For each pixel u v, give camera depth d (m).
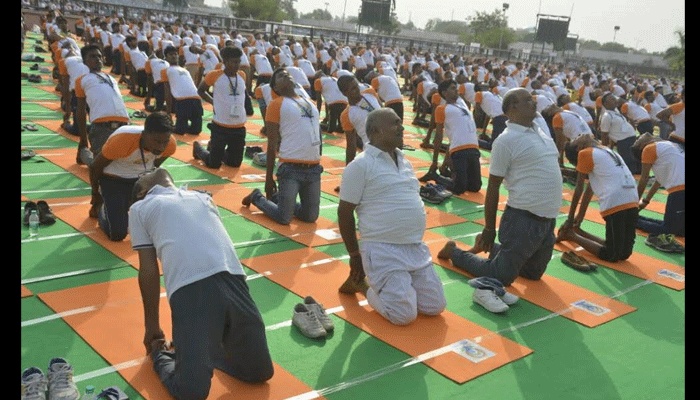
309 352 3.54
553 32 49.22
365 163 4.01
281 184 5.86
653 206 8.52
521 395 3.29
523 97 4.59
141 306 3.92
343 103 11.56
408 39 47.97
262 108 10.30
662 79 32.22
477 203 7.61
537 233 4.64
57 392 2.76
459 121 7.82
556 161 4.70
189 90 9.72
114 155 4.72
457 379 3.36
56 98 11.77
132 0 52.59
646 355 3.90
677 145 6.64
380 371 3.39
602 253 5.73
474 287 4.63
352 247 4.19
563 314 4.44
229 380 3.16
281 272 4.74
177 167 7.80
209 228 2.98
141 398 2.92
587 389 3.42
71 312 3.75
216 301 2.83
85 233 5.15
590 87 17.16
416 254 4.12
